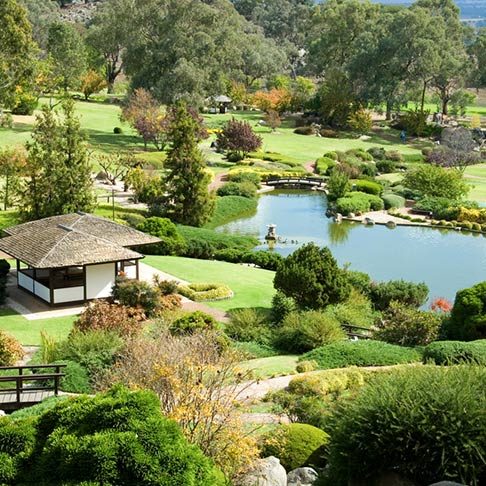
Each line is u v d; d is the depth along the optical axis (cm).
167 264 3988
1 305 3275
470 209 5697
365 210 5831
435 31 9981
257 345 2698
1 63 6047
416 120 9775
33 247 3344
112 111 9725
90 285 3328
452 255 4691
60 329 2977
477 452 1159
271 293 3575
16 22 6181
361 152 8156
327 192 6525
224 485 1024
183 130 4969
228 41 8806
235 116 10556
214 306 3312
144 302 3075
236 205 5797
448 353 2248
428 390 1241
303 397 1875
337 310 3070
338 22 11281
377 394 1263
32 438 1033
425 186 6253
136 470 923
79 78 9631
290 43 16962
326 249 3134
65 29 9438
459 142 8144
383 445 1204
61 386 2086
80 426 995
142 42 8762
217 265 4081
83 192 4172
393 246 4894
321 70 11700
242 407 1695
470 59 11088
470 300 2662
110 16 11300
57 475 955
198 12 8631
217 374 1634
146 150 7450
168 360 1588
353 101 10106
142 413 984
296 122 10156
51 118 4144
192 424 1349
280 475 1308
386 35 10094
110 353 2222
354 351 2380
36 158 4112
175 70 8181
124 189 5716
